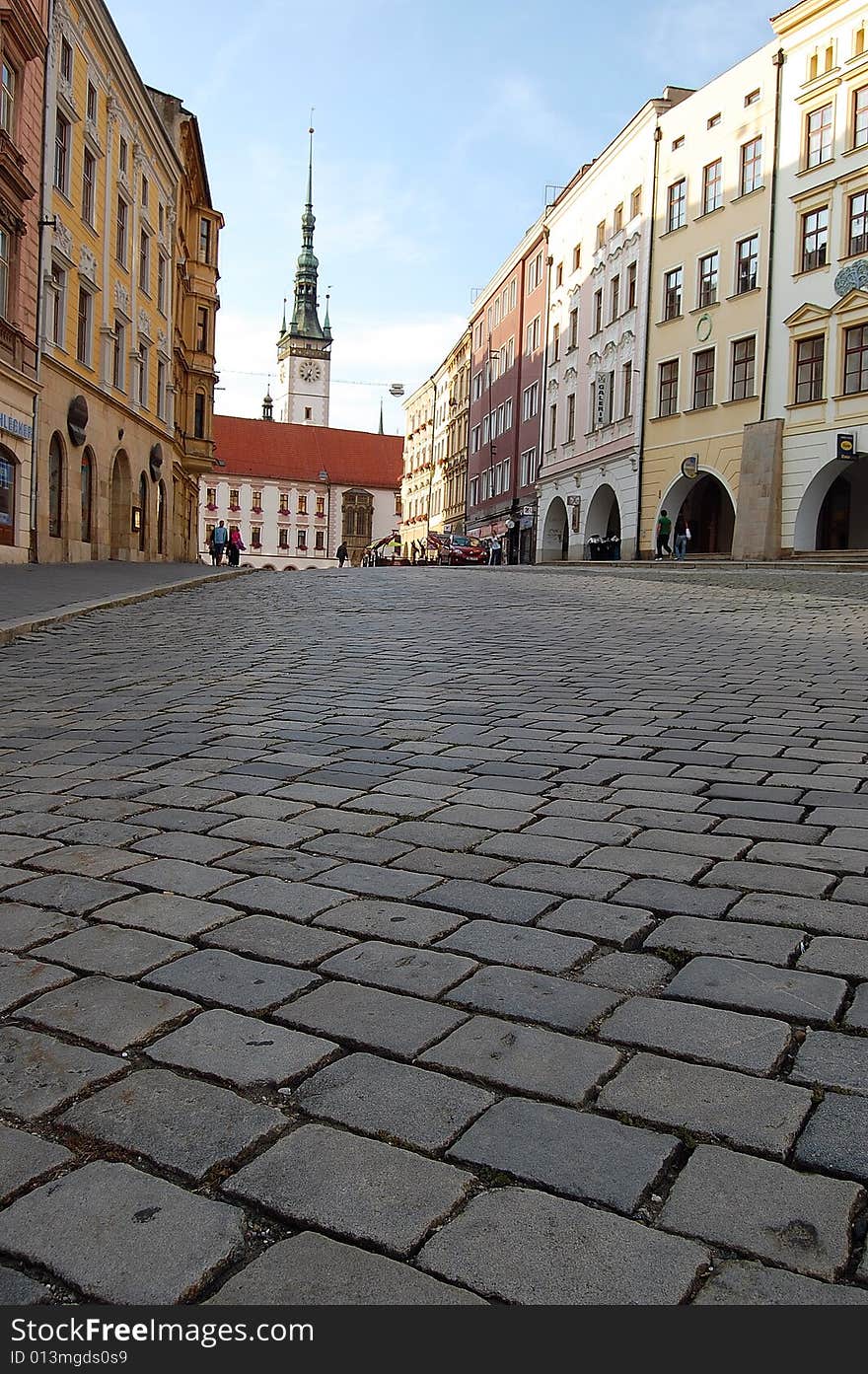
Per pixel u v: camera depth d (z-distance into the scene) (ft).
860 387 106.83
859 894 10.98
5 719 23.17
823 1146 6.53
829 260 109.50
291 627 42.83
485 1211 5.98
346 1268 5.58
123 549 116.88
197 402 165.68
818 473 110.83
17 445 82.94
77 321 97.66
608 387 150.10
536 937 9.95
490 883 11.53
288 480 386.32
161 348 132.46
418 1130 6.79
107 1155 6.62
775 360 116.06
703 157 126.52
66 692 26.76
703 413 126.72
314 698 24.97
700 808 14.52
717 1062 7.58
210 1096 7.27
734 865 11.96
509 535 196.95
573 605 51.47
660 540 127.13
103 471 108.06
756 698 23.67
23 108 81.46
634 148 140.56
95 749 19.71
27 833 14.05
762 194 117.50
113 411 110.83
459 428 247.50
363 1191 6.19
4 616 43.06
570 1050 7.79
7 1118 7.06
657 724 20.88
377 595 61.41
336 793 15.72
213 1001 8.74
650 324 136.36
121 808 15.21
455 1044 7.92
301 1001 8.70
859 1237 5.74
